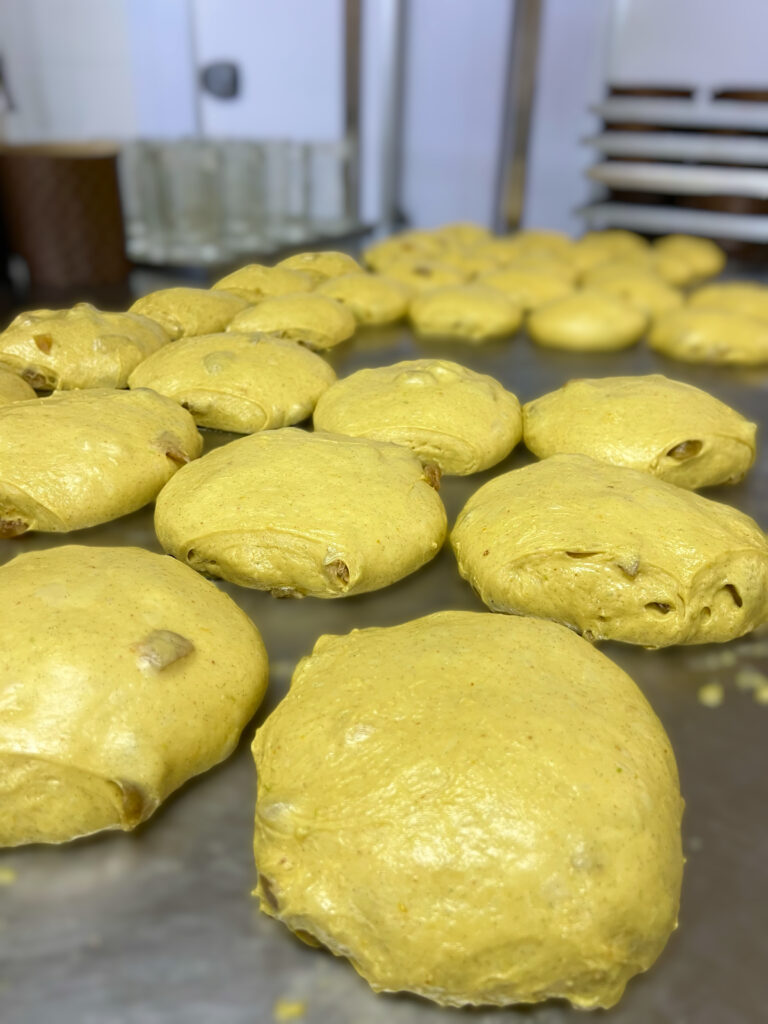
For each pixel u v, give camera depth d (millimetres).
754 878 281
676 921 262
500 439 532
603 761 274
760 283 1012
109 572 346
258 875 274
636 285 855
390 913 251
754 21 1050
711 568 380
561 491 421
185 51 1343
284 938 264
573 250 1038
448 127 1358
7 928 263
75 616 317
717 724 347
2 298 913
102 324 598
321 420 535
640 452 501
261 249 1043
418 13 1273
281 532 399
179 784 313
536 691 297
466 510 444
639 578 378
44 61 1324
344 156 1223
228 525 403
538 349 756
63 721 289
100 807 289
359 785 271
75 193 906
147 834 297
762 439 591
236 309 701
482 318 752
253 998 247
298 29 1292
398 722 285
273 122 1395
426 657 312
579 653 323
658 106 1058
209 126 1430
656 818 268
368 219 1401
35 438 455
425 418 518
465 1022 248
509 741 276
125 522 470
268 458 440
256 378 551
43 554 363
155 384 551
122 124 1421
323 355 708
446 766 270
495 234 1324
